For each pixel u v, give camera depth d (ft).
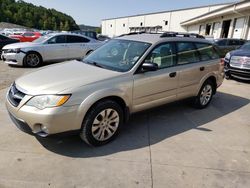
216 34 78.89
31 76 10.94
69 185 8.28
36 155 9.91
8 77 23.97
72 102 9.44
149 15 147.95
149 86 12.19
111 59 12.82
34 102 9.29
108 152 10.46
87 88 9.89
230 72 27.30
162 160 10.09
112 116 10.99
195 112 16.12
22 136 11.35
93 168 9.29
